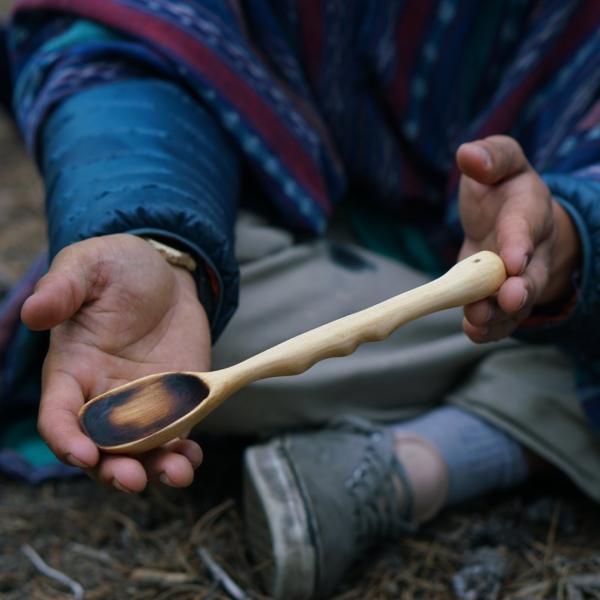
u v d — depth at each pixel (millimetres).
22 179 2217
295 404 1096
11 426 1295
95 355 735
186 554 1075
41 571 1065
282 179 1151
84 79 1091
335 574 987
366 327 723
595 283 876
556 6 1209
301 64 1271
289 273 1158
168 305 784
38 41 1225
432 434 1099
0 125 2432
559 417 1114
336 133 1312
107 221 825
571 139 1120
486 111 1252
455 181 1251
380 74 1276
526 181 841
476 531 1094
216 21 1143
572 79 1188
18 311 1224
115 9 1122
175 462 698
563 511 1131
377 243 1370
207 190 941
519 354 1151
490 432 1122
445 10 1248
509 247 772
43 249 1893
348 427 1096
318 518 965
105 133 966
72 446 661
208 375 708
